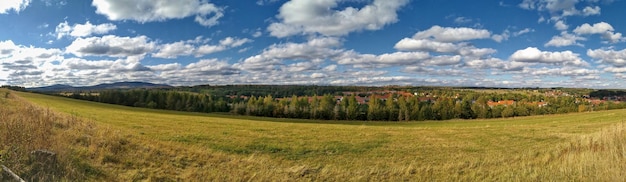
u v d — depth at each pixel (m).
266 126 32.81
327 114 97.62
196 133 23.92
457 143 22.25
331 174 12.27
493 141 23.00
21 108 19.45
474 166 13.09
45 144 10.05
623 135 13.18
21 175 8.02
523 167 11.98
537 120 51.12
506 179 10.72
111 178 9.61
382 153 18.55
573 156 12.52
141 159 11.84
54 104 58.00
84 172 9.41
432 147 20.58
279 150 19.12
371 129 31.70
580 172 10.06
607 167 9.70
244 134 24.70
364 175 12.12
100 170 10.01
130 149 12.77
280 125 35.19
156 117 40.28
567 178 9.85
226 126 31.16
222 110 105.56
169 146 14.54
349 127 34.78
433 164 15.13
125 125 26.98
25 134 10.26
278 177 11.48
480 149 19.80
